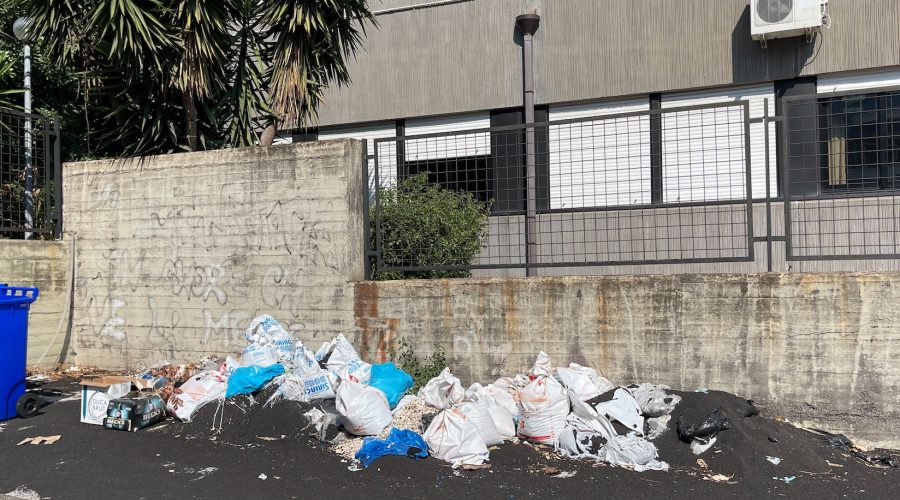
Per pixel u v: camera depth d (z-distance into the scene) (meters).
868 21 8.71
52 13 8.07
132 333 8.18
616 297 6.32
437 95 10.84
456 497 4.67
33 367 8.18
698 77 9.45
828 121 8.84
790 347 5.87
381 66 11.14
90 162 8.45
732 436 5.25
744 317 5.98
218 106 8.86
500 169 8.89
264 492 4.76
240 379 6.29
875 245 7.38
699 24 9.45
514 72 10.40
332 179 7.25
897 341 5.61
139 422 6.10
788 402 5.88
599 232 8.97
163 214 8.02
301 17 8.09
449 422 5.33
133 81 8.70
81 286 8.47
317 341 7.28
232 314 7.66
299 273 7.37
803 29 8.71
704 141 8.87
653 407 5.63
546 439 5.54
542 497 4.65
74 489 4.84
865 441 5.69
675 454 5.24
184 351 7.90
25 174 8.77
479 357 6.72
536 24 10.18
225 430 5.92
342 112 11.39
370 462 5.18
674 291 6.16
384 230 7.68
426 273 7.80
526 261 8.52
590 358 6.39
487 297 6.70
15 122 8.77
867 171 8.62
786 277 5.88
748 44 9.21
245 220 7.62
